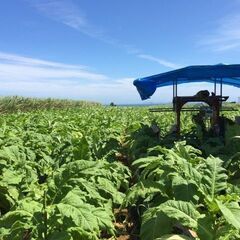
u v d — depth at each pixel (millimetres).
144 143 5031
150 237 2145
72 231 2107
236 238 1994
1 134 4234
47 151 4043
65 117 8938
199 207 2309
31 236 2074
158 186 2516
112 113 12805
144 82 5387
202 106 5777
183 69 4680
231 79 6270
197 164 2932
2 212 2842
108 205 2744
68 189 2357
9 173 2781
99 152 4590
